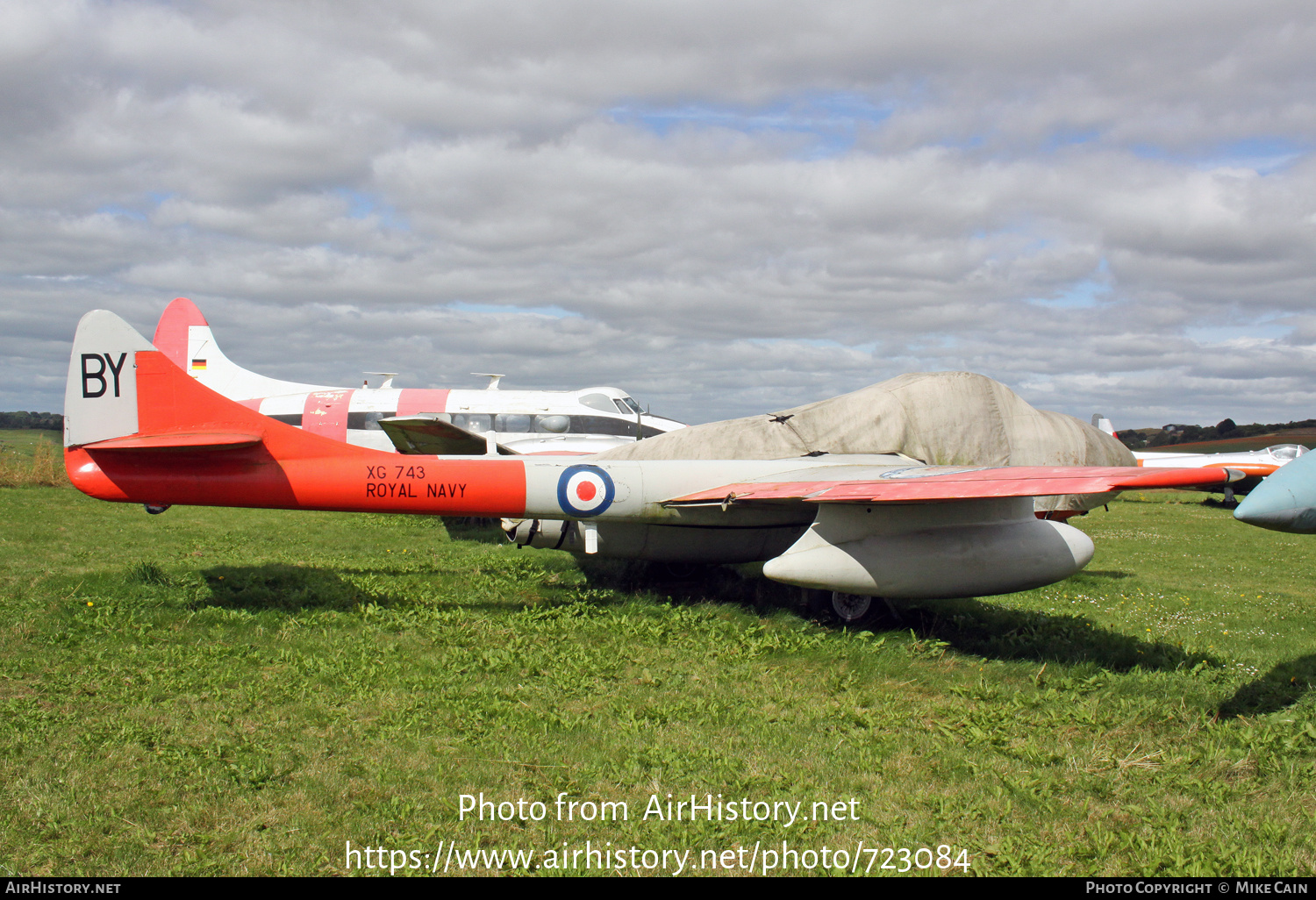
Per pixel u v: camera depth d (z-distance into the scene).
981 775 4.21
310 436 7.55
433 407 15.51
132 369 7.40
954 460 9.35
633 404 16.09
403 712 4.89
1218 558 12.86
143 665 5.66
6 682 5.27
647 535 8.54
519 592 8.51
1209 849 3.54
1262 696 5.45
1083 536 7.58
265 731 4.60
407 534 12.60
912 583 7.02
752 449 9.29
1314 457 5.41
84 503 15.20
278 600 7.72
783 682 5.64
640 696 5.30
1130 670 6.18
